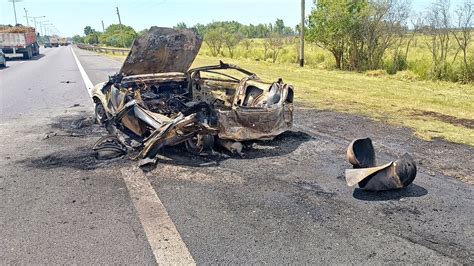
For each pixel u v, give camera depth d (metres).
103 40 88.69
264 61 29.42
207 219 4.02
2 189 4.85
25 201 4.49
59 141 7.06
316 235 3.70
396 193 4.71
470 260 3.30
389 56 21.03
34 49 41.03
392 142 6.99
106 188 4.86
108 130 6.99
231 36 37.66
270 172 5.45
